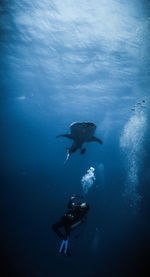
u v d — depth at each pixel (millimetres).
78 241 12195
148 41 11766
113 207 17703
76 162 31656
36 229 13594
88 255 11070
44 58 14984
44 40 12844
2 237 12148
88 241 12297
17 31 12164
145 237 13055
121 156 37844
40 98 25203
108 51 13109
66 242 3967
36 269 9734
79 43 12695
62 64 15406
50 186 23594
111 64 14617
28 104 29156
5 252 10703
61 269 9906
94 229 13711
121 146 37750
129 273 9766
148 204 17938
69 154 5168
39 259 10508
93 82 17797
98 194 20375
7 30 12094
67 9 10125
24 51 14375
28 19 11086
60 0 9570
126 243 12406
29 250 11188
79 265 10281
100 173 32906
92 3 9586
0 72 18547
